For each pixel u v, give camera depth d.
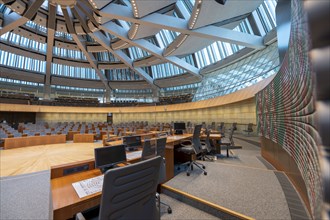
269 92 3.74
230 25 9.82
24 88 17.83
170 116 18.64
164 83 19.70
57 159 2.63
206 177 3.00
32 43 17.08
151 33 11.59
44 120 17.88
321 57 0.61
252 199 2.12
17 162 2.45
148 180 1.11
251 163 4.03
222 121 12.85
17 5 8.75
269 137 3.82
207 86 15.26
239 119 11.13
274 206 1.93
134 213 1.02
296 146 2.07
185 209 2.15
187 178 2.97
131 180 0.99
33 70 18.16
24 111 15.99
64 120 18.94
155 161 1.15
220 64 13.65
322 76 0.61
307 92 1.27
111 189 0.89
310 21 0.63
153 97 21.36
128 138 3.00
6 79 16.73
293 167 2.34
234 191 2.38
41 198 1.56
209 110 14.34
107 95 22.33
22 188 1.70
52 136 4.62
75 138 4.98
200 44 11.98
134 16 8.64
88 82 21.19
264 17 8.99
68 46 15.06
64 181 1.58
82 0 8.29
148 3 7.81
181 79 18.44
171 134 5.23
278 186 2.49
